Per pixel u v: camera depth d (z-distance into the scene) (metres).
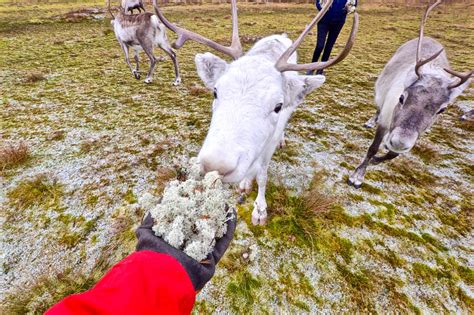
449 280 2.25
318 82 1.93
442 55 3.30
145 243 1.01
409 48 3.57
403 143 2.41
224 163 1.34
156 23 5.76
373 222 2.77
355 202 3.02
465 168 3.56
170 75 7.06
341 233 2.65
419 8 21.11
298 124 4.58
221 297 2.12
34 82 6.53
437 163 3.65
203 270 1.00
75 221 2.81
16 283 2.27
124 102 5.44
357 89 6.04
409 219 2.81
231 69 1.67
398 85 2.96
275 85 1.61
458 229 2.71
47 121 4.68
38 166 3.57
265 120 1.57
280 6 22.25
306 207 2.86
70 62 8.20
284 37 3.52
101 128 4.47
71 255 2.48
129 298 0.79
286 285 2.21
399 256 2.44
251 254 2.18
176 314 0.87
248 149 1.47
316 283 2.23
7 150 3.67
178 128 4.44
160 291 0.85
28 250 2.53
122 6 7.96
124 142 4.09
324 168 3.54
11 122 4.64
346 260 2.41
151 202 1.19
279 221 2.76
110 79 6.76
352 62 7.95
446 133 4.38
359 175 3.23
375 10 20.16
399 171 3.50
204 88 5.97
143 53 9.16
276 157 3.72
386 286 2.21
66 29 13.27
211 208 1.10
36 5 23.02
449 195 3.12
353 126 4.54
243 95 1.53
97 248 2.54
